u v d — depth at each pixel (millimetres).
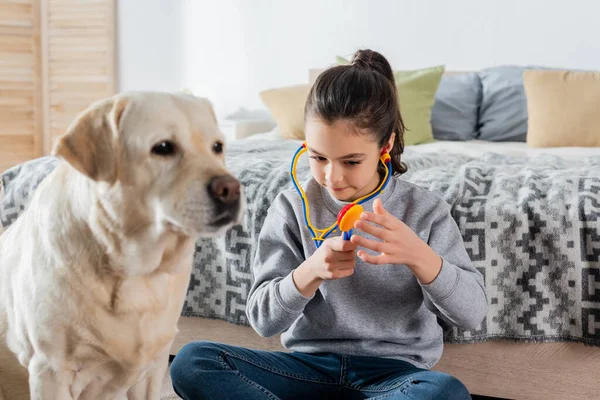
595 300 1557
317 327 1371
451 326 1591
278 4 4348
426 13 4023
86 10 4645
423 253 1198
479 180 1747
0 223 1980
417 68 4086
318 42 4293
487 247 1618
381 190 1309
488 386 1648
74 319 1085
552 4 3773
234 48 4500
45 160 2086
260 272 1416
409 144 3287
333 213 1382
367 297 1348
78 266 1078
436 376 1193
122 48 4719
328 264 1207
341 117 1189
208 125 1077
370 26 4156
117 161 1028
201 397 1239
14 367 1211
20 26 4633
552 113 3164
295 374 1320
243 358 1307
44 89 4750
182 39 4617
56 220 1102
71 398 1142
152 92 1067
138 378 1210
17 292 1143
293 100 3553
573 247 1575
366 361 1316
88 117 1040
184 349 1308
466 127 3508
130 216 1047
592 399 1597
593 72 3262
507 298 1613
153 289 1126
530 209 1624
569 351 1591
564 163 2270
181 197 999
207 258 1838
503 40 3889
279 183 1816
